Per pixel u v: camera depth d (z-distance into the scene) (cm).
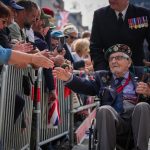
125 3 842
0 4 634
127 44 852
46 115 877
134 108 693
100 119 673
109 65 753
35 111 828
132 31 848
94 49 873
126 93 738
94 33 874
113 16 855
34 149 841
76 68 1109
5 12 630
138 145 673
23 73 753
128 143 714
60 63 822
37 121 831
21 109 732
